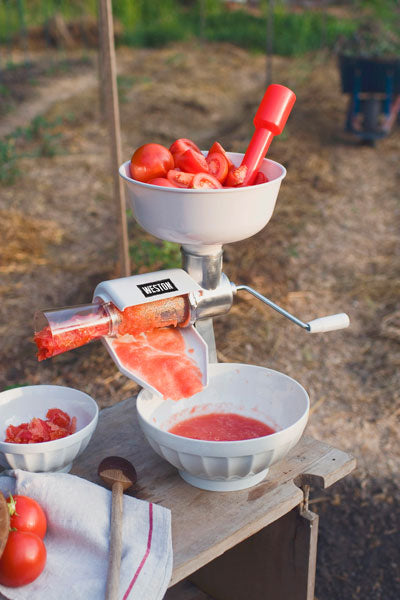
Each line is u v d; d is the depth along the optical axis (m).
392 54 7.00
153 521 1.43
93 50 12.45
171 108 8.48
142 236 5.06
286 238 5.08
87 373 3.60
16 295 4.40
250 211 1.51
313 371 3.71
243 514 1.52
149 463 1.70
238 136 7.22
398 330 4.05
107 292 1.55
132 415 1.91
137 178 1.57
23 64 11.13
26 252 4.93
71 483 1.48
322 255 4.91
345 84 6.93
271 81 9.69
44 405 1.76
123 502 1.48
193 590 2.17
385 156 6.95
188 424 1.74
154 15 14.14
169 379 1.62
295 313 4.19
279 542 1.82
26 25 12.99
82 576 1.33
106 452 1.74
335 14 13.86
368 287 4.50
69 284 4.53
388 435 3.24
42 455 1.54
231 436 1.70
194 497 1.58
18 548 1.29
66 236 5.24
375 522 2.78
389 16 12.80
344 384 3.62
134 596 1.29
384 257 4.94
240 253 4.72
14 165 6.59
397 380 3.64
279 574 1.87
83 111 8.32
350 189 6.12
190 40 12.70
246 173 1.60
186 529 1.48
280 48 11.84
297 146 6.82
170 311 1.62
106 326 1.56
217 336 3.92
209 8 14.31
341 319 1.73
